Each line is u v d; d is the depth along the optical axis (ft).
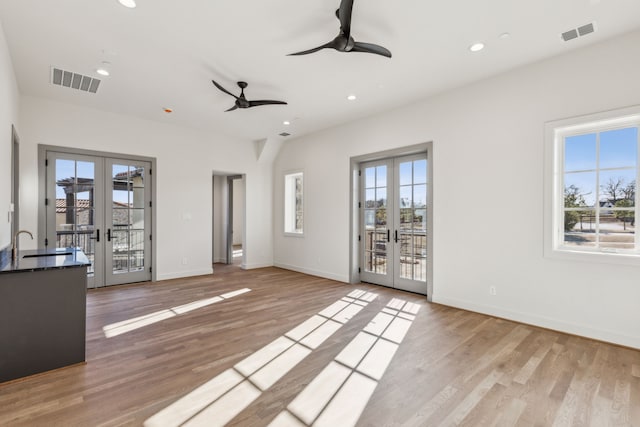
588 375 7.98
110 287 17.02
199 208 20.45
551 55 10.89
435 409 6.62
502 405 6.77
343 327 11.28
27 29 9.39
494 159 12.45
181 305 13.85
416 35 9.66
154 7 8.38
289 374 8.03
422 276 15.78
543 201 11.24
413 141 15.24
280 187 23.68
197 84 13.29
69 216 15.98
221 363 8.59
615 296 9.84
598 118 10.08
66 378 7.79
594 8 8.36
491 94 12.52
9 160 11.32
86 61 11.37
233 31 9.49
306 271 21.25
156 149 18.69
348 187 18.52
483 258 12.78
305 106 15.85
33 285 7.93
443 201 14.05
